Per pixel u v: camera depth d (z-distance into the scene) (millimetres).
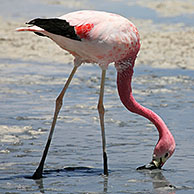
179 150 13609
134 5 46750
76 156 13000
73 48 11695
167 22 39281
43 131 15000
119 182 11328
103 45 11664
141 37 32938
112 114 17141
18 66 25109
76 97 19375
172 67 25469
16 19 38562
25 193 10461
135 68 25156
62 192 10586
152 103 18703
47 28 10867
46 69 24672
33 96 19328
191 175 11891
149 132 15203
